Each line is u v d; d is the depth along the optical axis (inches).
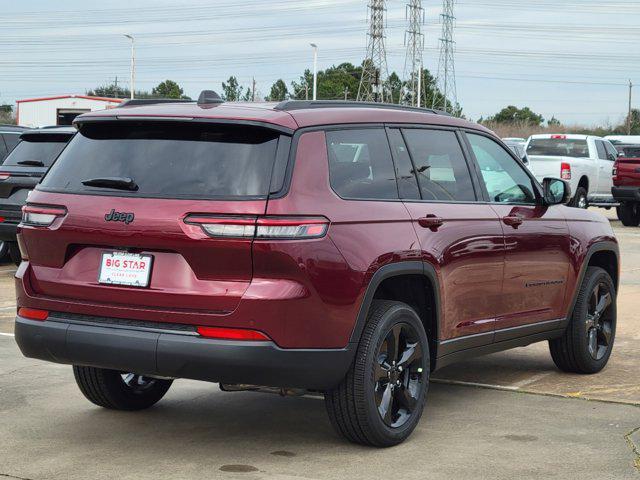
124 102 215.3
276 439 215.2
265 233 183.8
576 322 278.1
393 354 207.8
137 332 190.2
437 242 219.3
